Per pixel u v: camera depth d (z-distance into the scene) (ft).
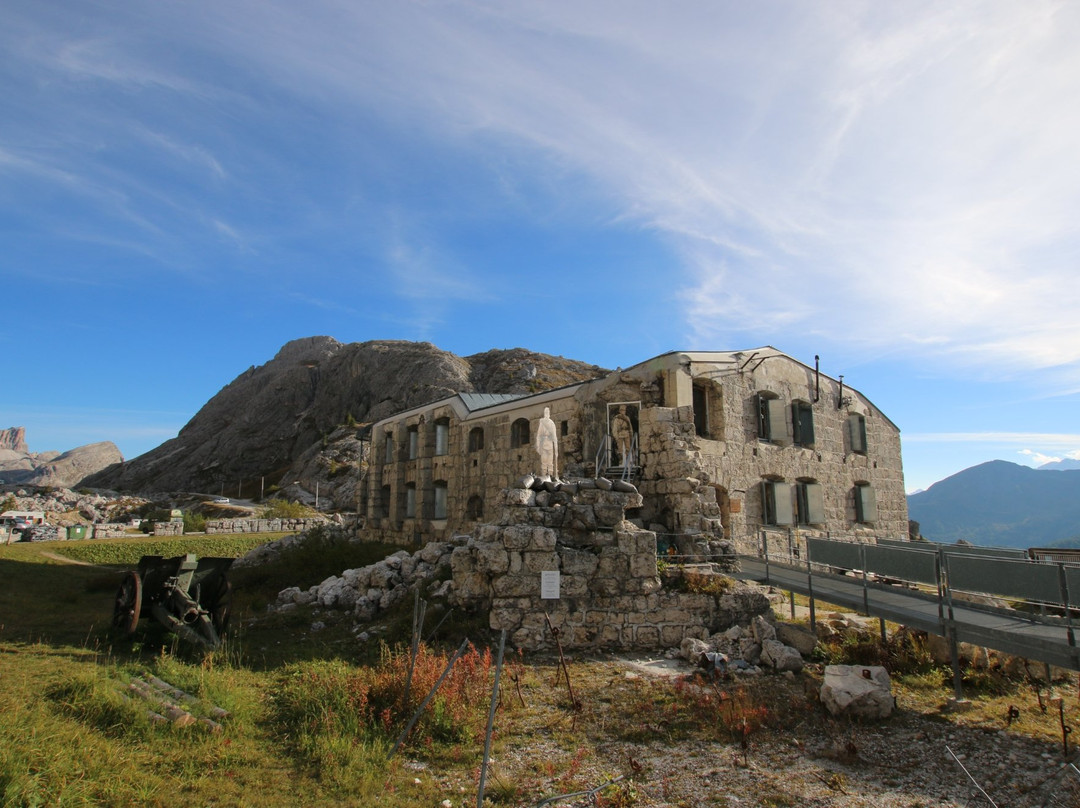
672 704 33.63
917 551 38.04
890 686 34.55
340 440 433.48
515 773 25.85
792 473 89.15
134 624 42.14
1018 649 31.63
